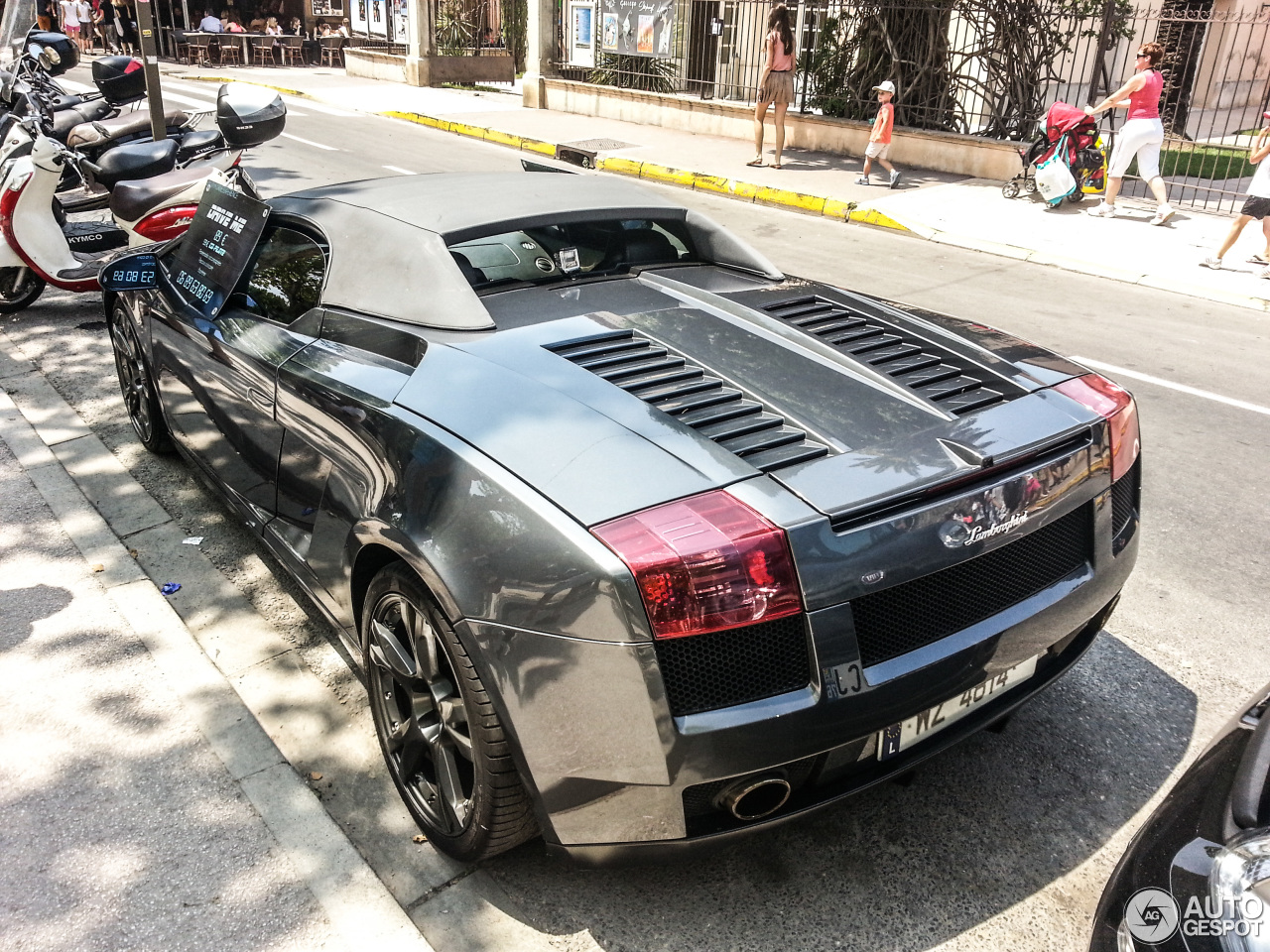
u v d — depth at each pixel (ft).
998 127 42.47
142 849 8.05
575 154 45.44
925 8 42.45
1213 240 32.63
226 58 83.35
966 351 9.12
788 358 8.64
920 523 6.75
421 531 7.29
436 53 69.41
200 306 11.92
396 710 8.51
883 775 7.12
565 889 7.82
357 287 9.81
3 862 7.89
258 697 10.03
